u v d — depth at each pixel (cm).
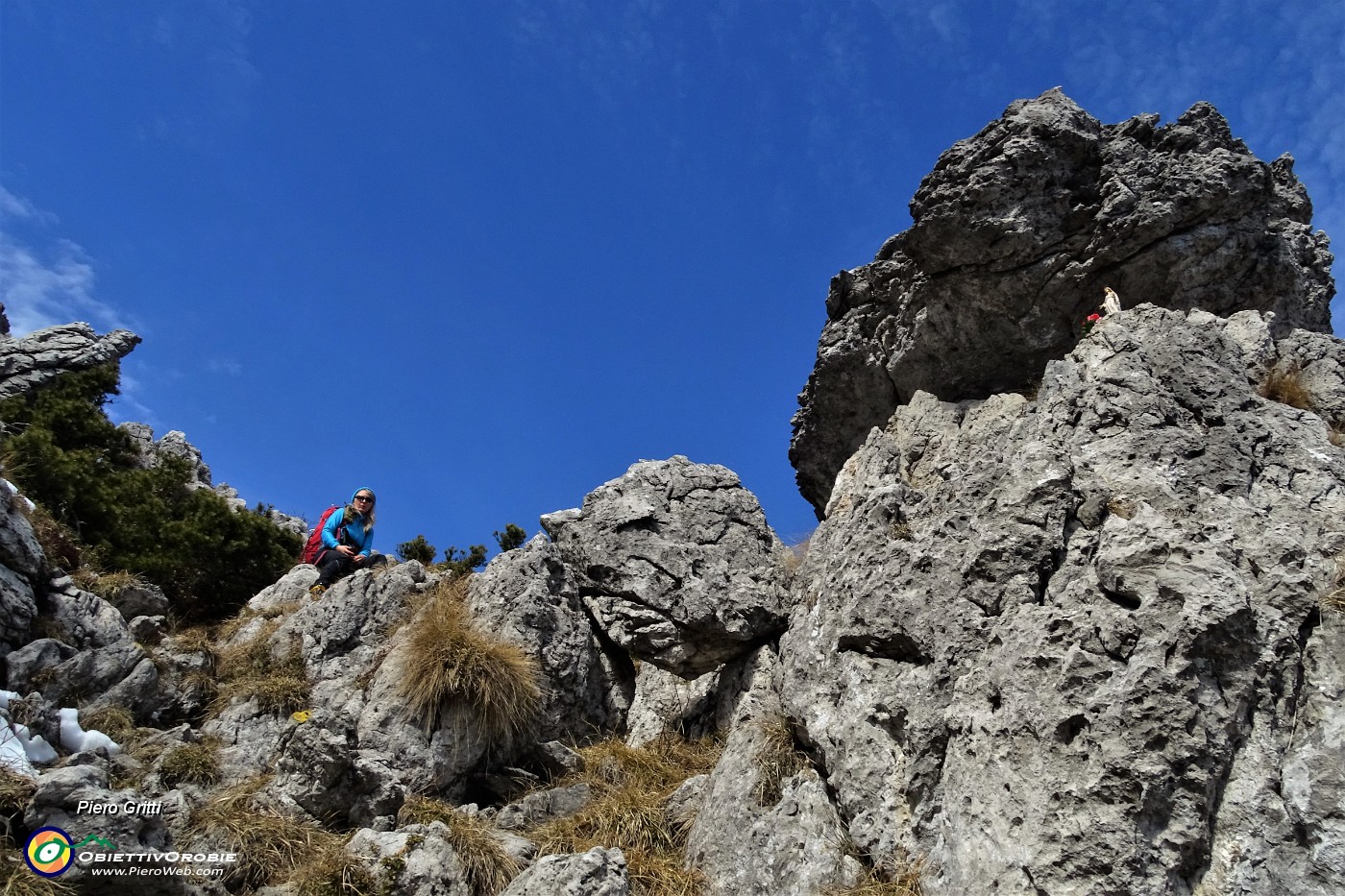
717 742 978
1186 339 881
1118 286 1226
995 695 648
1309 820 550
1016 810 586
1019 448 820
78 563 1064
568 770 895
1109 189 1198
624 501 1148
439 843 693
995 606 710
